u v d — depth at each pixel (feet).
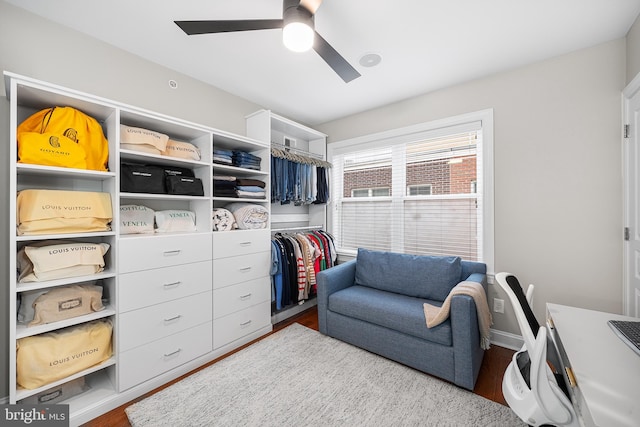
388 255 8.75
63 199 4.94
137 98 6.84
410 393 5.61
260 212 8.51
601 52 6.32
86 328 5.18
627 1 5.02
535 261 7.17
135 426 4.78
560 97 6.80
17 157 4.63
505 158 7.57
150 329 5.83
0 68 5.05
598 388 2.62
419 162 9.43
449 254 8.81
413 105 9.32
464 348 5.61
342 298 7.72
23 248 4.92
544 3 5.08
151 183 6.30
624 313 6.00
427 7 5.17
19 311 4.99
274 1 5.07
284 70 7.57
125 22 5.65
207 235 6.93
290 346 7.61
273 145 9.96
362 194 10.91
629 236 5.88
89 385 5.56
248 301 7.95
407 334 6.51
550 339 4.63
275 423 4.84
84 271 5.18
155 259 5.93
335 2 5.01
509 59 7.00
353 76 6.03
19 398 4.33
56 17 5.49
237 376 6.23
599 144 6.35
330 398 5.48
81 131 5.23
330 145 11.67
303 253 9.57
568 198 6.72
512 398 3.82
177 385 5.94
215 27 4.51
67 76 5.79
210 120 8.39
